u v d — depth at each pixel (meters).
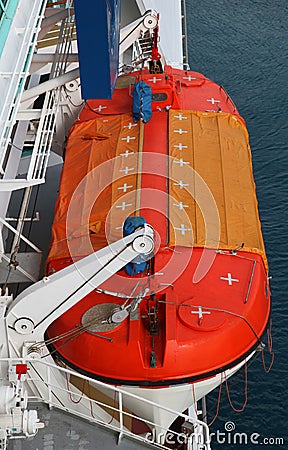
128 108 13.66
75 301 9.20
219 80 30.94
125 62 18.16
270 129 27.52
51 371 9.96
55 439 9.66
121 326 9.55
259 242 10.81
